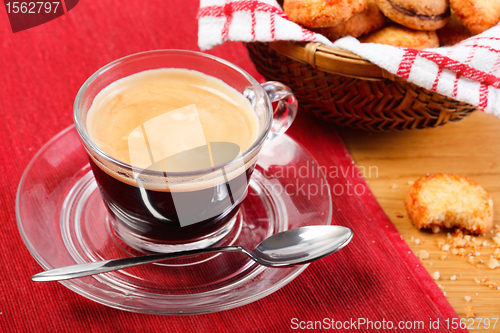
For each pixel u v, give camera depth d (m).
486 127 0.55
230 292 0.43
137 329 0.44
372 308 0.45
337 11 0.49
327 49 0.48
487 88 0.48
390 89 0.49
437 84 0.47
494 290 0.47
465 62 0.47
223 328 0.44
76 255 0.44
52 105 0.53
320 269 0.46
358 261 0.47
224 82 0.47
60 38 0.57
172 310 0.42
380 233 0.48
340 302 0.45
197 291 0.44
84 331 0.43
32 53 0.56
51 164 0.47
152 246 0.46
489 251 0.48
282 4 0.53
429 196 0.49
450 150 0.53
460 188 0.49
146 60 0.46
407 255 0.47
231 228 0.47
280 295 0.45
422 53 0.48
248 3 0.50
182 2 0.60
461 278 0.47
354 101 0.50
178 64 0.47
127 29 0.58
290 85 0.51
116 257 0.45
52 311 0.44
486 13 0.50
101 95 0.46
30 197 0.46
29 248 0.43
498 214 0.50
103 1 0.60
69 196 0.47
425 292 0.46
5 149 0.50
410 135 0.54
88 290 0.42
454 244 0.48
